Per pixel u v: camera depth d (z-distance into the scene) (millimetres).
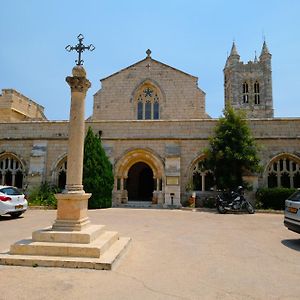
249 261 6324
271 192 17781
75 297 4250
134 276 5215
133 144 20516
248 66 48469
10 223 11680
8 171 21578
